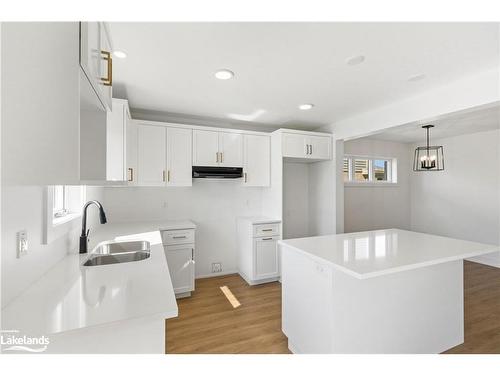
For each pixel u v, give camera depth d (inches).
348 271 55.4
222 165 134.3
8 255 35.5
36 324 31.6
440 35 63.7
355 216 196.7
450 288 79.0
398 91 100.8
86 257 60.7
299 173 169.6
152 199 132.9
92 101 50.8
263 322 95.9
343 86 96.0
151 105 118.4
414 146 218.4
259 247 133.6
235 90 100.4
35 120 30.3
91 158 56.1
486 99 83.7
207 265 145.7
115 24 58.8
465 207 182.4
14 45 27.5
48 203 47.2
